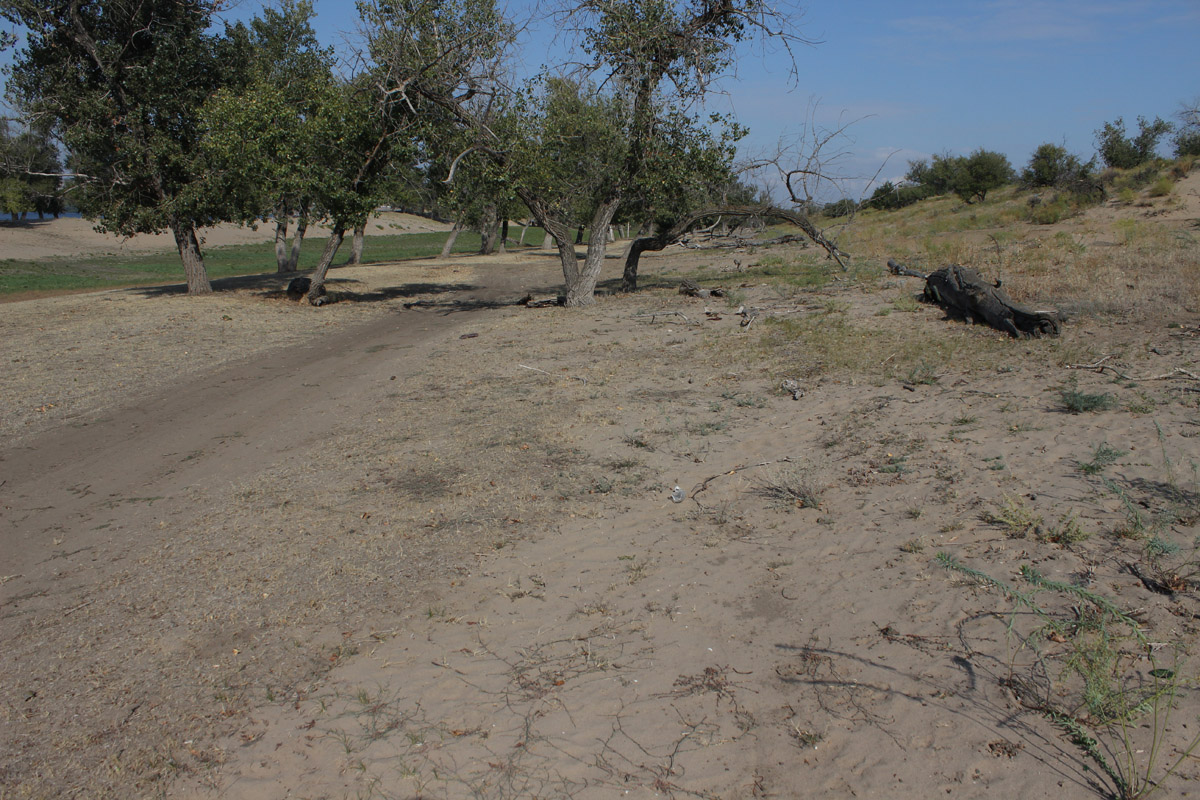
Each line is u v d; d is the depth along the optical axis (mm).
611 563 5531
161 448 9078
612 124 18547
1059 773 3131
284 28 27234
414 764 3619
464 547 5984
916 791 3143
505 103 18094
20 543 6609
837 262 21891
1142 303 11719
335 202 19344
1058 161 32750
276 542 6270
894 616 4395
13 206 62969
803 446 7535
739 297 17516
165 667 4602
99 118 20656
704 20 17812
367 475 7746
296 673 4477
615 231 62594
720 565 5324
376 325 18266
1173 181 27375
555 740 3713
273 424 9898
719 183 19594
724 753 3508
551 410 9617
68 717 4168
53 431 9836
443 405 10281
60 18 20234
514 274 32688
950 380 9047
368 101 18375
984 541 5047
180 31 21109
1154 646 3742
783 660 4148
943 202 39438
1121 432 6621
